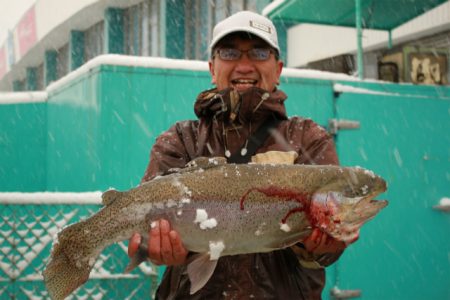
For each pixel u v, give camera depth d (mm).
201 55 7152
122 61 2246
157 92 2289
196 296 1171
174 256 1097
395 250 2582
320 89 2523
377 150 2584
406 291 2584
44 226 1845
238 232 1134
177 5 7477
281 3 3514
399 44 4586
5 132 3428
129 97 2250
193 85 2342
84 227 1146
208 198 1130
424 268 2621
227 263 1179
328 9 3564
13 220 1833
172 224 1120
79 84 2598
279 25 5777
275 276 1177
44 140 3479
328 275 2488
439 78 3055
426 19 4199
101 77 2223
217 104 1249
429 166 2662
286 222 1144
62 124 3010
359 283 2520
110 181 2215
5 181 3410
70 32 10414
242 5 6234
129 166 2240
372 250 2549
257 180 1146
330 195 1132
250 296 1161
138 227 1128
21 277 1816
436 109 2697
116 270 1878
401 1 3371
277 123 1271
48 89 3457
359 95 2576
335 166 1178
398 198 2604
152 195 1133
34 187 3445
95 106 2281
